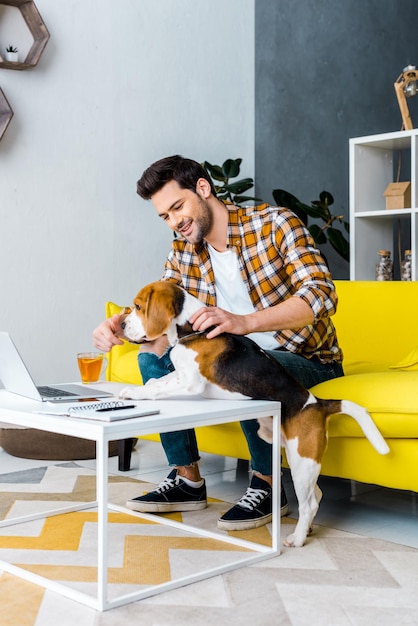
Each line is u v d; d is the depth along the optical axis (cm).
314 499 191
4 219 384
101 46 415
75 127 407
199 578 168
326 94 461
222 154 469
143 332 180
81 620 147
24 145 389
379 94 448
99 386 226
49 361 400
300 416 186
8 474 272
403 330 279
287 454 190
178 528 207
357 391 199
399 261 412
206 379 184
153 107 437
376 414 194
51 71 397
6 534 200
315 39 464
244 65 480
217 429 241
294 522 214
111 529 205
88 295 414
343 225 454
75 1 404
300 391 188
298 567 177
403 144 390
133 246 431
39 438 291
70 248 407
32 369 394
